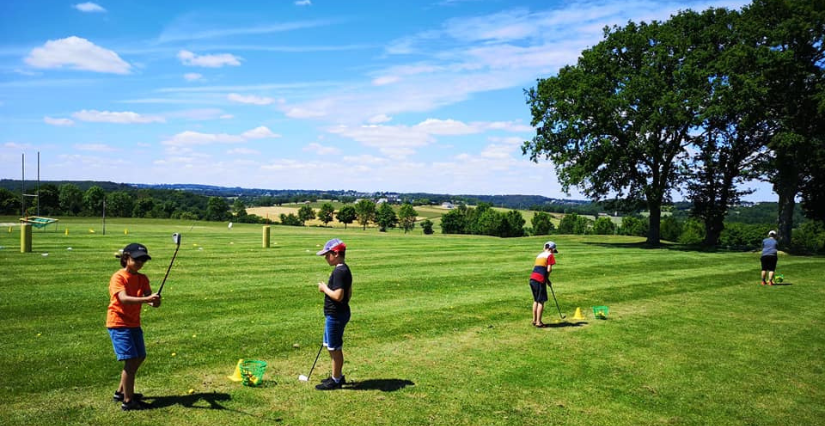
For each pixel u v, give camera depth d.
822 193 39.97
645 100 34.00
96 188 103.19
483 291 14.95
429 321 11.06
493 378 7.63
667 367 8.40
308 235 40.19
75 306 11.37
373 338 9.64
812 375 8.20
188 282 15.06
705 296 15.06
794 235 63.78
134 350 6.08
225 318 10.77
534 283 10.98
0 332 9.23
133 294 6.20
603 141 34.47
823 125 30.45
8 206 84.81
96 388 6.77
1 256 19.48
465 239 40.88
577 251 29.64
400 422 6.01
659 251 30.41
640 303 13.84
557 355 8.89
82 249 22.86
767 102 30.97
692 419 6.43
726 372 8.23
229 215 120.00
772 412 6.71
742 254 28.81
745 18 32.94
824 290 16.45
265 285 14.84
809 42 30.42
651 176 37.69
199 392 6.73
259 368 7.09
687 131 35.78
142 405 6.21
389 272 18.22
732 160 37.06
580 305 13.43
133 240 28.95
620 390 7.32
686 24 34.81
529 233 118.00
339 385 7.09
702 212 38.47
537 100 39.69
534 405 6.68
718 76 32.88
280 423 5.87
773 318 12.23
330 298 6.89
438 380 7.48
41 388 6.70
